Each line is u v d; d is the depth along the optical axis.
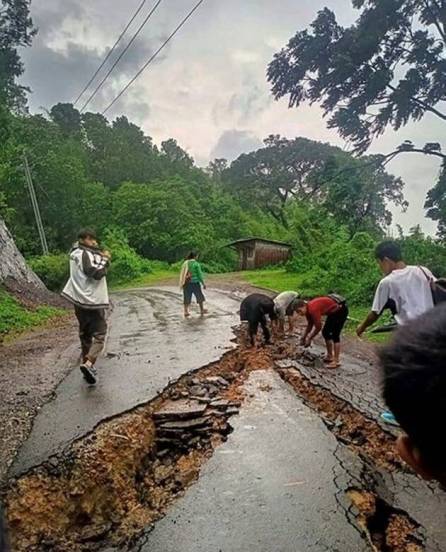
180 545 3.11
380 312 4.61
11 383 6.68
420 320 0.77
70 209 45.78
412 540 3.15
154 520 3.43
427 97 15.70
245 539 3.11
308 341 8.27
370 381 6.36
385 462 4.23
